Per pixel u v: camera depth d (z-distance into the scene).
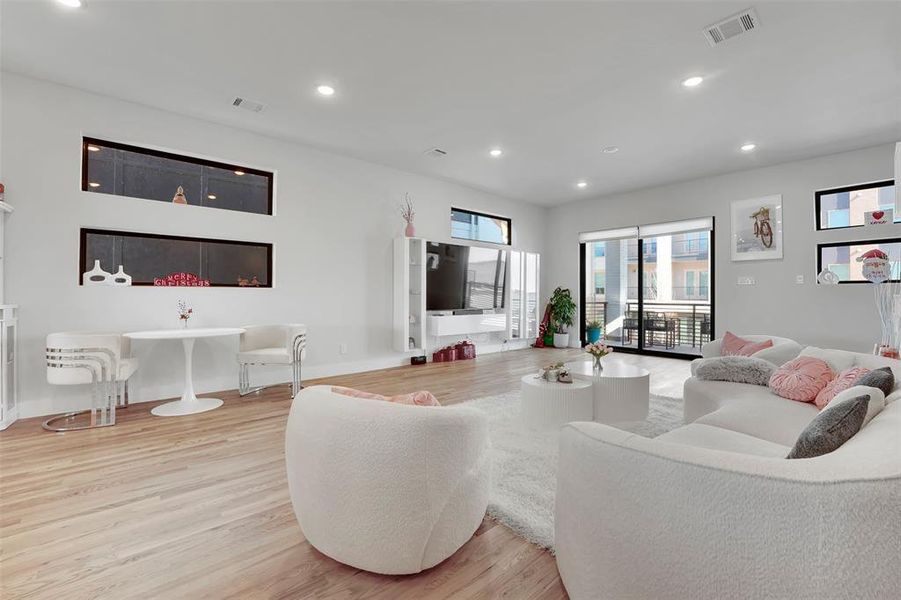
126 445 2.74
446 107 3.84
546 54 3.00
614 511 1.06
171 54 3.02
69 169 3.50
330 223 5.07
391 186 5.68
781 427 1.88
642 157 5.19
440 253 6.13
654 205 6.66
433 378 4.95
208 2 2.46
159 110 3.91
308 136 4.56
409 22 2.65
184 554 1.60
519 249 7.62
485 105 3.81
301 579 1.47
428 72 3.25
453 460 1.49
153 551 1.62
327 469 1.48
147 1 2.46
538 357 6.64
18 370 3.29
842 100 3.67
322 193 5.00
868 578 0.73
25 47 2.94
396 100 3.71
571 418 2.86
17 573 1.48
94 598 1.36
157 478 2.26
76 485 2.17
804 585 0.77
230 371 4.32
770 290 5.48
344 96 3.65
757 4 2.47
